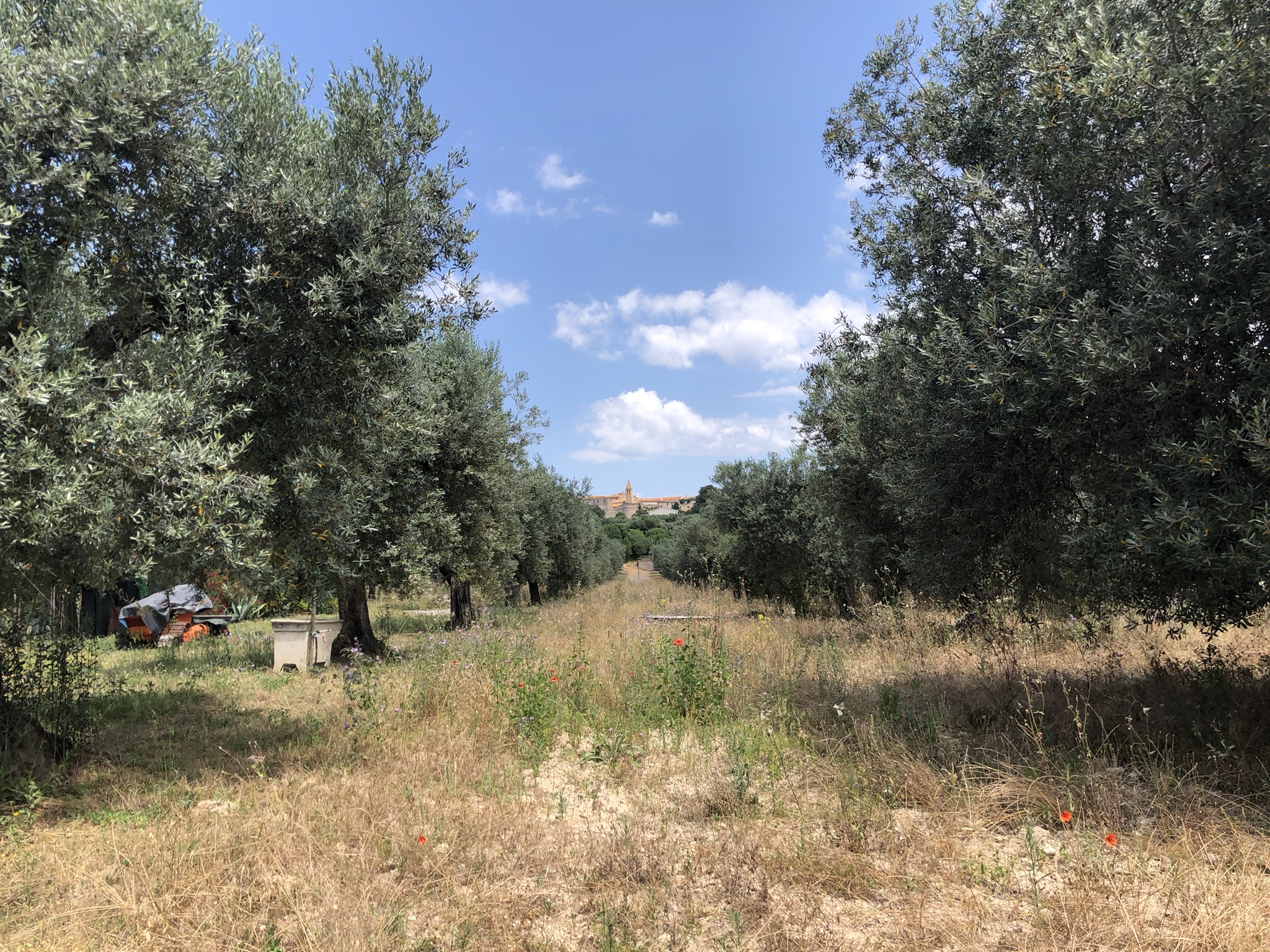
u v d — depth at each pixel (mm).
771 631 11734
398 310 6188
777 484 18031
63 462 4328
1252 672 6273
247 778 5402
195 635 16312
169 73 4883
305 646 11266
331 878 3650
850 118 7555
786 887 3582
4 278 4410
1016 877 3604
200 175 5312
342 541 6336
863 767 5020
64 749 5922
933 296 6391
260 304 5543
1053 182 5281
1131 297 4578
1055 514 6340
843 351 9727
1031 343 4906
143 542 4516
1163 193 4840
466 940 3076
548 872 3787
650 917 3287
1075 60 4938
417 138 6457
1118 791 4379
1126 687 6449
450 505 14523
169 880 3623
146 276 5289
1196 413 4730
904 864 3742
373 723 6516
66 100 4480
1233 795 4316
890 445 7688
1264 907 3131
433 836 4176
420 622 21344
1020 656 8531
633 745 6254
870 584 13273
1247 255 4168
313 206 5648
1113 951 2912
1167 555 4570
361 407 6551
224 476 4840
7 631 5734
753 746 5898
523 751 5988
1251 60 4137
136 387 4809
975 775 4863
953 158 6566
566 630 14031
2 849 4113
